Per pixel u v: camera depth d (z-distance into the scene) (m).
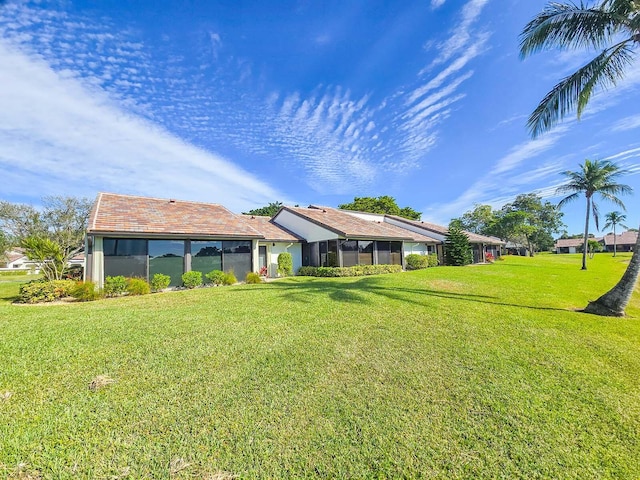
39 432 2.91
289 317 7.33
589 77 9.11
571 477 2.58
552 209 54.56
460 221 58.25
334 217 22.97
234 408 3.43
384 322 7.07
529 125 10.41
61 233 28.61
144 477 2.44
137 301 9.80
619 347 5.86
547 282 15.73
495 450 2.88
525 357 5.19
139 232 12.54
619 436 3.15
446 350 5.40
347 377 4.28
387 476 2.54
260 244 19.16
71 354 4.81
